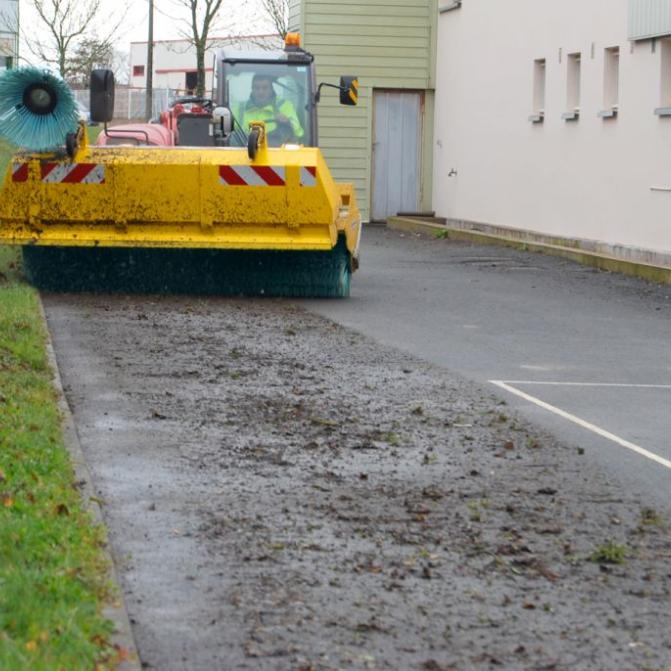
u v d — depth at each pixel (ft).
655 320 82.17
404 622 28.86
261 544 33.94
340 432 47.37
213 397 52.75
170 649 26.91
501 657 27.09
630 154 116.37
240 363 60.90
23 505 33.55
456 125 165.68
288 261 86.58
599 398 55.62
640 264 108.37
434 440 46.57
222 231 83.10
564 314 83.97
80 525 33.40
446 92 169.68
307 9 172.04
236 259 86.17
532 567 32.89
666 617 29.66
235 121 108.17
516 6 143.54
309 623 28.60
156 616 28.68
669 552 34.40
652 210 112.47
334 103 173.37
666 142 109.70
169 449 43.86
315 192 82.33
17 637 25.22
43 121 81.35
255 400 52.54
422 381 58.03
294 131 111.14
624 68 117.19
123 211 82.53
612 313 85.15
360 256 124.57
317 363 61.72
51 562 29.71
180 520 35.81
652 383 59.77
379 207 176.24
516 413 51.80
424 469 42.42
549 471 42.65
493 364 63.52
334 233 83.41
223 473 41.01
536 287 99.25
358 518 36.63
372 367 61.26
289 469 41.86
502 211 149.38
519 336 73.51
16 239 82.53
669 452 45.91
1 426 42.42
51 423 44.37
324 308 82.69
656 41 110.93
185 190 82.43
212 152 82.84
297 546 33.91
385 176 175.94
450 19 167.73
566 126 130.82
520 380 59.31
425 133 175.63
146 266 85.87
